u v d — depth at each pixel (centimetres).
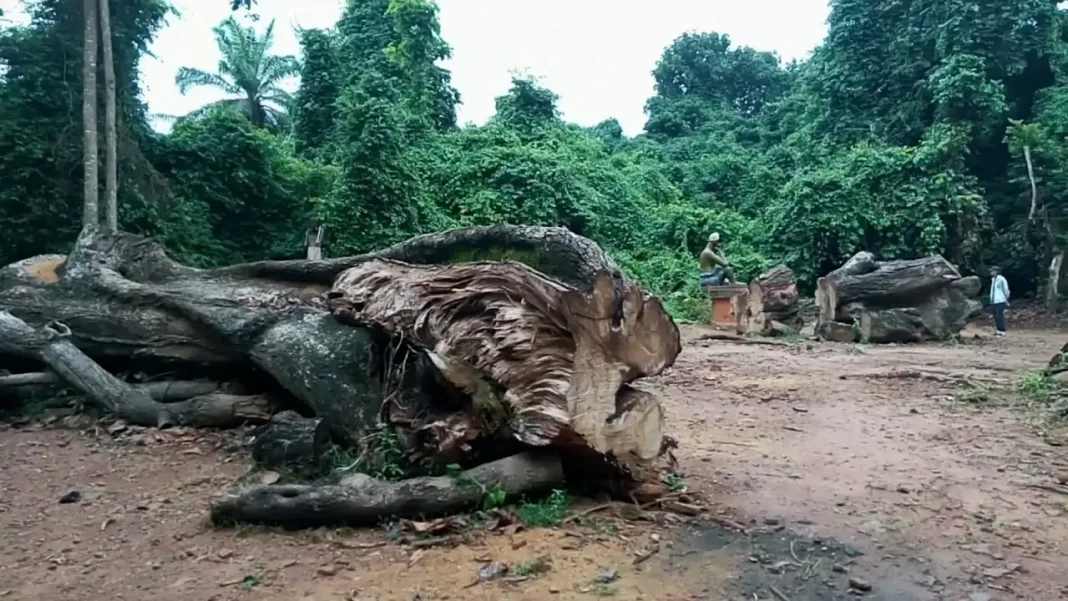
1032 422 734
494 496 434
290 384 586
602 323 443
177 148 1864
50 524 450
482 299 480
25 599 352
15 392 725
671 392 910
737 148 3788
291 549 402
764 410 802
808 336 1648
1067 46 2756
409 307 510
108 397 678
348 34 3075
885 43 3052
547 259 530
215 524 436
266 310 676
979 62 2570
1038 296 2461
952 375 1011
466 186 2338
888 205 2395
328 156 2456
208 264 1766
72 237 1562
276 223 2014
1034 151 2452
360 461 488
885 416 770
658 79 5041
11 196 1509
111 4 1684
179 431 644
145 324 729
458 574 367
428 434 479
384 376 539
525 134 2966
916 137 2839
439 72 3155
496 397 462
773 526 440
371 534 419
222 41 3562
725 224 2777
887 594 356
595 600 340
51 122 1595
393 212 1931
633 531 425
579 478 483
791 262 2408
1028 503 490
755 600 345
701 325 1908
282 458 511
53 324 731
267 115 3588
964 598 353
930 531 438
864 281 1580
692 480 530
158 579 370
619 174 2917
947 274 1572
